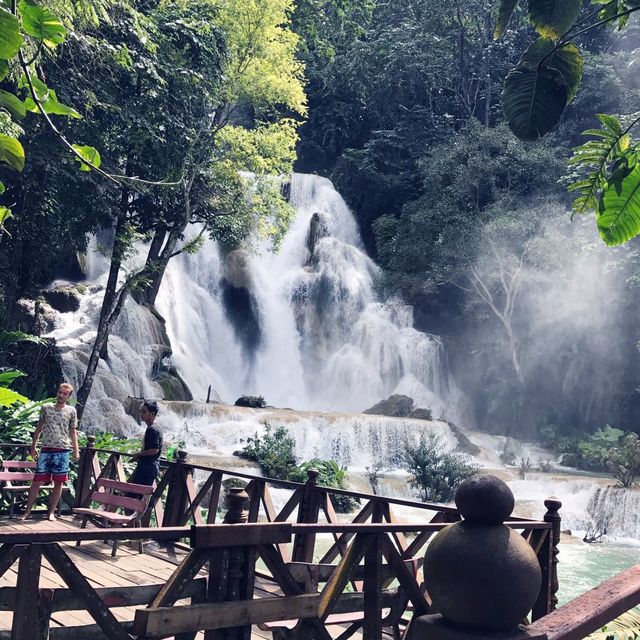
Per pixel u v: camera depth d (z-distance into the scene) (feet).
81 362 69.92
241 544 11.40
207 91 67.67
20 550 9.79
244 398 82.12
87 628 11.13
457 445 80.94
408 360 104.63
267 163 71.82
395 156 130.93
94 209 64.95
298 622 12.46
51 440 27.61
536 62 10.89
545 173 104.17
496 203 102.78
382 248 118.11
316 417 73.20
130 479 25.88
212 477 22.95
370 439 74.54
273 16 67.41
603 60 115.65
